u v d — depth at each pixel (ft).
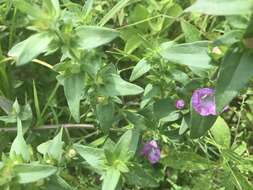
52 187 0.92
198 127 0.96
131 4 1.31
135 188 1.14
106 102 0.99
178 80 1.07
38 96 1.28
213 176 1.13
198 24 1.32
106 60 1.17
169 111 1.06
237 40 0.79
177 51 0.91
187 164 1.11
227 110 1.30
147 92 1.09
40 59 1.27
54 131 1.18
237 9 0.73
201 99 0.95
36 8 0.87
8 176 0.86
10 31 1.25
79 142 1.12
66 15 1.05
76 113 0.94
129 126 1.12
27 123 1.08
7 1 1.23
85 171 1.15
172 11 1.26
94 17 1.22
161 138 1.10
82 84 0.94
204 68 0.95
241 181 1.08
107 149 0.94
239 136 1.22
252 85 1.15
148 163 1.13
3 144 1.11
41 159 0.96
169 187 1.20
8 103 1.13
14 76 1.29
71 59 0.95
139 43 1.17
